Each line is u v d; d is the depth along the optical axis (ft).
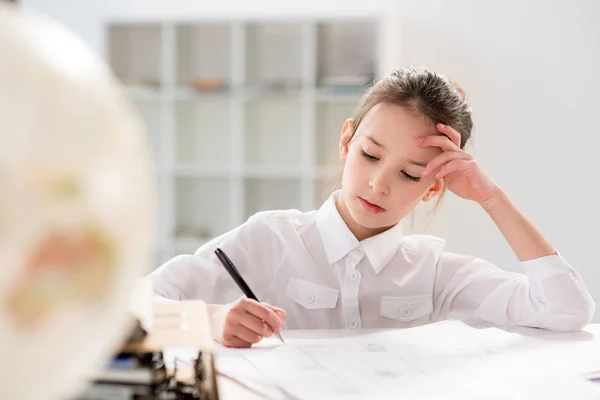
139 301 1.90
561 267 3.44
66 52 1.08
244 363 2.41
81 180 1.02
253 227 4.25
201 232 12.82
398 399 2.02
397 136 3.48
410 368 2.39
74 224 1.01
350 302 4.06
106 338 1.16
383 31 11.19
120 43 13.25
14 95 0.97
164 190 12.57
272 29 13.17
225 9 11.90
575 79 10.69
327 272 4.11
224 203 13.26
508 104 10.86
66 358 1.06
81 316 1.06
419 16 11.09
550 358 2.62
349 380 2.21
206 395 1.80
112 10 12.21
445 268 4.22
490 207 3.61
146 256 1.22
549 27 10.75
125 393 1.66
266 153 13.20
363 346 2.72
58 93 1.01
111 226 1.07
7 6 1.10
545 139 10.78
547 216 10.76
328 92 11.93
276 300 4.16
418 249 4.26
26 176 0.96
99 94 1.09
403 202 3.56
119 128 1.11
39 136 0.98
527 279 3.75
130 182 1.12
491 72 10.91
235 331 2.74
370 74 11.75
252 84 13.12
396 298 4.09
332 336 3.08
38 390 1.04
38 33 1.06
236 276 3.37
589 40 10.66
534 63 10.79
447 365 2.45
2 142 0.95
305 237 4.22
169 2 12.03
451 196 10.68
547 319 3.39
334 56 12.63
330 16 11.47
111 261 1.08
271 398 1.97
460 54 10.98
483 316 3.84
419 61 11.10
